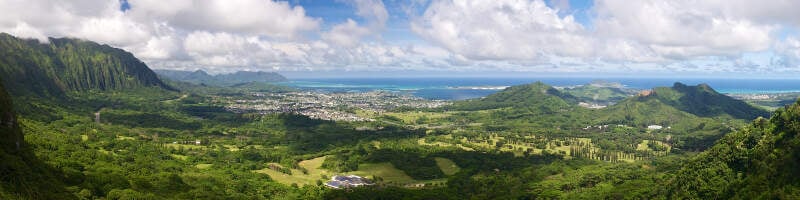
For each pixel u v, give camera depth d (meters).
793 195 183.38
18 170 180.62
